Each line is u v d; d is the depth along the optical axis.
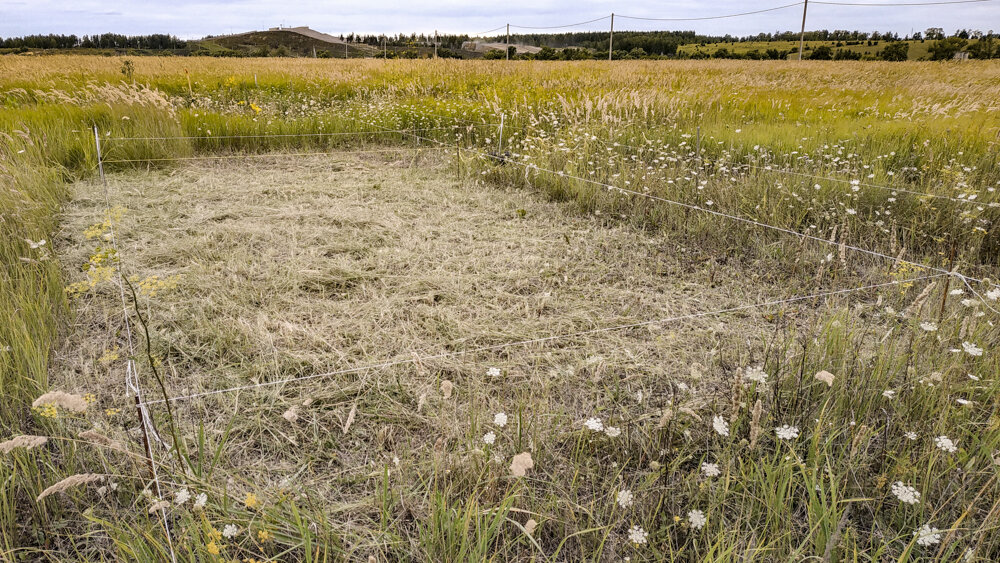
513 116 8.84
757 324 3.17
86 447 2.13
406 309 3.29
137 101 8.17
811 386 2.41
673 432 2.16
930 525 1.77
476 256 4.07
